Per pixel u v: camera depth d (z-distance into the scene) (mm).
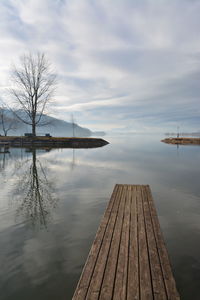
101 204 8336
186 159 23250
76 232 5863
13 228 6125
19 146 40594
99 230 5016
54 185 11453
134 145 52562
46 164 18984
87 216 7082
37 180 12672
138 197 7965
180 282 3795
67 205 8195
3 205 8195
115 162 20719
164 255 3869
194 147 43781
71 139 44281
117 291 2893
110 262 3621
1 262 4371
